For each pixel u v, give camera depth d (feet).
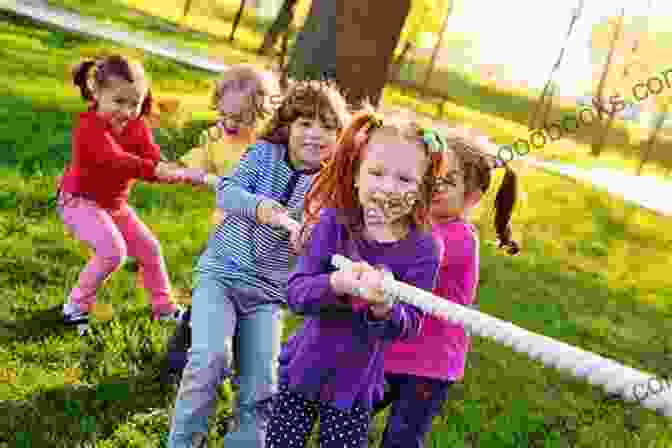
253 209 9.44
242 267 9.89
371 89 29.76
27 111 25.29
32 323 12.43
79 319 12.48
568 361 5.52
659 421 15.37
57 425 10.27
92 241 12.27
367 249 8.39
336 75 29.37
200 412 9.22
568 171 49.06
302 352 8.46
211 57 58.95
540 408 14.52
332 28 29.53
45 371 11.35
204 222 19.33
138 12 82.43
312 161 9.90
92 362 11.87
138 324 13.17
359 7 29.25
